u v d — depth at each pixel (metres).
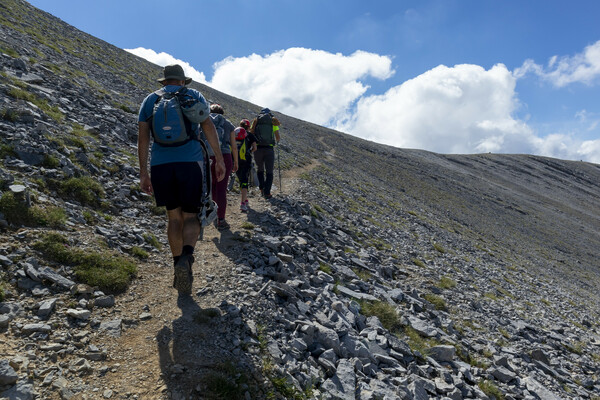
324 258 9.33
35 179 6.55
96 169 8.58
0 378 2.90
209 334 4.28
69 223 5.93
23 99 9.95
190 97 4.17
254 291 5.63
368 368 5.34
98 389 3.21
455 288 12.92
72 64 20.27
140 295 4.93
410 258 14.50
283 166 24.83
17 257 4.58
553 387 8.34
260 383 3.79
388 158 87.06
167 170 4.19
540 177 165.62
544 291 23.78
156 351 3.85
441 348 7.18
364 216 18.88
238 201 11.76
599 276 49.94
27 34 21.30
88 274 4.83
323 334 5.45
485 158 177.75
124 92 21.11
